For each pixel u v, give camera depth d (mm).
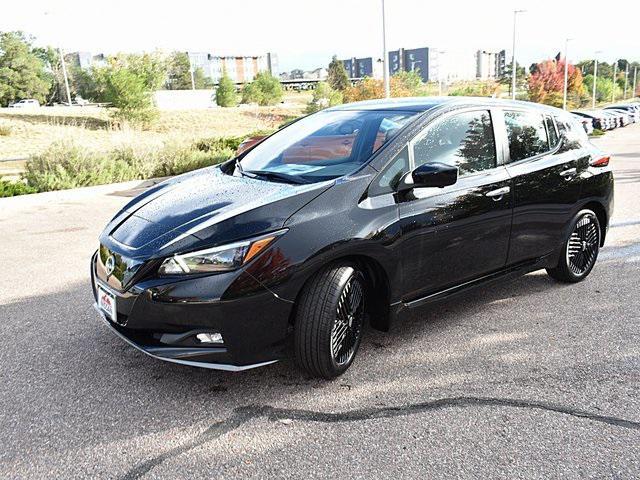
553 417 3016
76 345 3920
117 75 40031
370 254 3320
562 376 3449
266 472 2592
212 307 2926
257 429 2922
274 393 3264
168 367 3580
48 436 2867
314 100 53094
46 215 8914
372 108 4184
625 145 21797
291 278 3041
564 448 2752
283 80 181750
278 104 80312
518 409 3094
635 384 3350
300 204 3193
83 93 88250
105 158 12508
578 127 5082
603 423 2959
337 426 2943
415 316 4406
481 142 4098
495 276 4270
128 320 3094
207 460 2678
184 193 3648
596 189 4949
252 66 183250
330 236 3152
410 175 3564
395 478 2545
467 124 4051
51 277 5547
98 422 2986
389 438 2838
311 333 3180
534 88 54250
